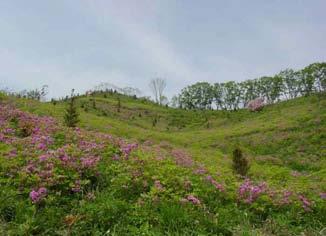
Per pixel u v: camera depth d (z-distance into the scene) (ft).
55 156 27.86
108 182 26.37
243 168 56.90
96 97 337.11
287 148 137.80
